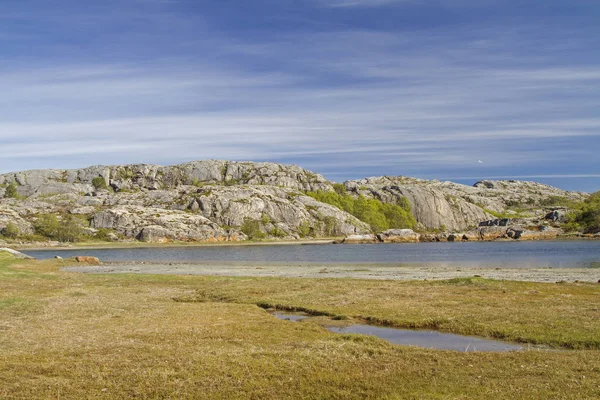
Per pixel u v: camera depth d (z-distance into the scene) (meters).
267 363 20.00
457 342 25.39
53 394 16.44
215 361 20.23
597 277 52.91
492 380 17.53
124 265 91.56
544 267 70.94
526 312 30.83
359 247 174.88
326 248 172.50
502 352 22.02
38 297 40.19
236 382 17.64
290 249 168.38
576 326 26.47
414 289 43.34
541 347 23.83
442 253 123.06
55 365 19.70
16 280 53.66
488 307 33.12
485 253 118.00
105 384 17.42
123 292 44.53
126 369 19.20
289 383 17.56
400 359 20.78
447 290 41.94
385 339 26.30
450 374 18.44
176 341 24.27
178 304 37.19
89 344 23.53
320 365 19.84
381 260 99.75
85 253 153.00
